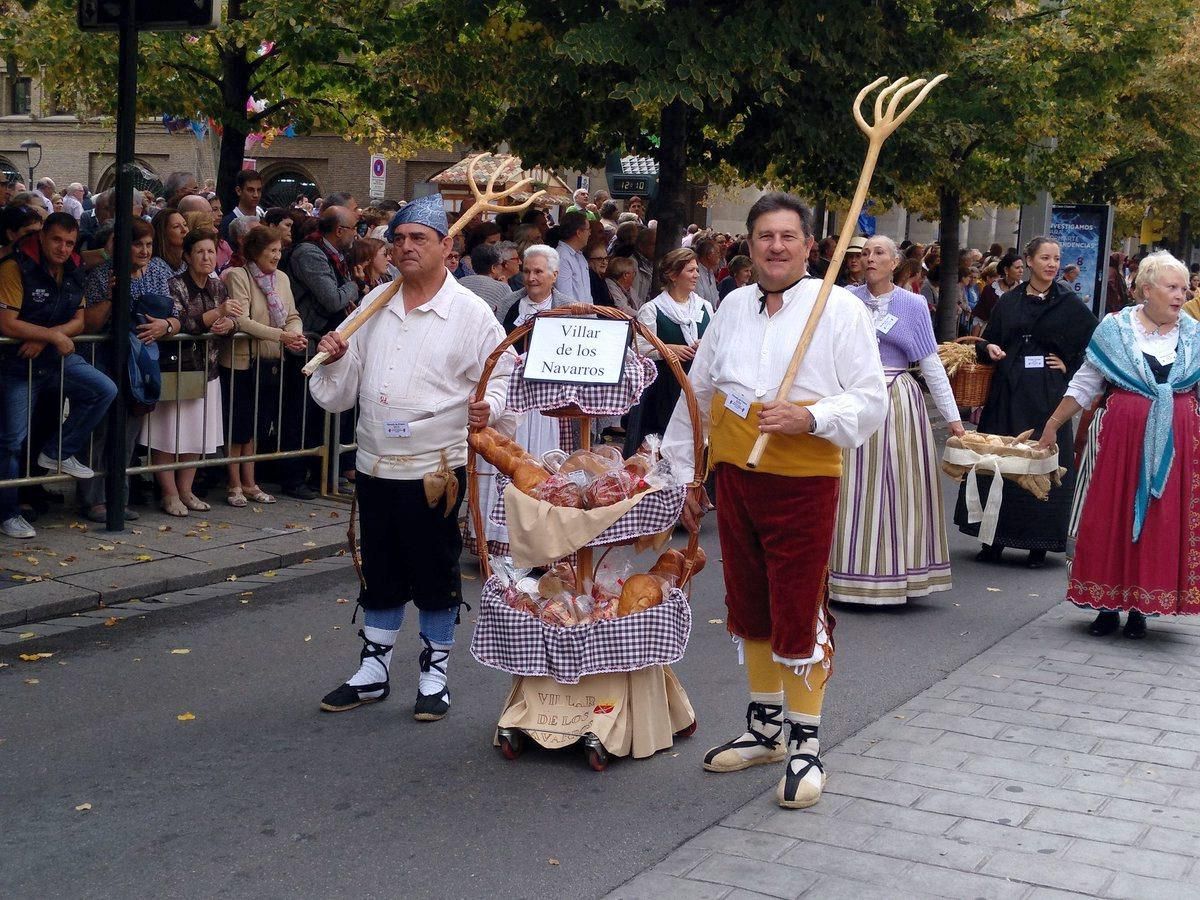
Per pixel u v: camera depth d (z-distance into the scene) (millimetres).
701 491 4883
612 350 4926
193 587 7168
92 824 4266
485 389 5055
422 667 5410
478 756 4949
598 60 10000
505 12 11906
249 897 3809
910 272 12016
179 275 8344
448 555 5316
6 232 7426
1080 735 5238
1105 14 17094
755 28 10352
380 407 5203
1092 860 4098
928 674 6062
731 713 5492
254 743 5020
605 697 4910
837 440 4316
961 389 8375
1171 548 6539
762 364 4426
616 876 3969
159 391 7996
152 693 5539
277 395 8953
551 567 5203
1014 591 7793
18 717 5203
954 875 3979
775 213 4391
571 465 4977
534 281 8016
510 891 3865
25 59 13750
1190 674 6133
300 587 7273
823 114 11758
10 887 3832
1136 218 32375
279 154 35688
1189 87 23328
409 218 5070
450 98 12781
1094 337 6809
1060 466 8359
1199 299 7676
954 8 12453
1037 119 15594
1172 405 6547
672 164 11828
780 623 4484
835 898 3818
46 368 7516
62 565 7164
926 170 12797
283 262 9383
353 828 4285
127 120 7621
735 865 4035
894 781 4727
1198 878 3990
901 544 7164
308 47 12578
